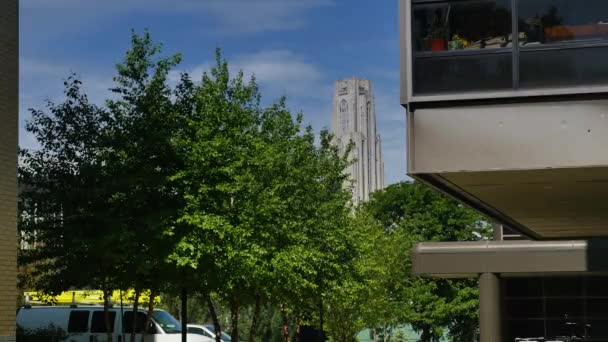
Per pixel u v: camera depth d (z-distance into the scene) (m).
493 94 15.40
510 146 15.25
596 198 19.05
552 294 46.12
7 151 19.64
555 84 15.24
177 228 25.23
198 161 25.69
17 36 20.05
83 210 25.19
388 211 68.00
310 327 50.62
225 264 25.62
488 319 41.41
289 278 29.91
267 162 29.27
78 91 26.25
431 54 15.76
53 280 25.81
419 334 70.88
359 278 36.53
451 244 42.19
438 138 15.53
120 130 25.81
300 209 32.59
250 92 32.22
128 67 26.09
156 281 26.41
